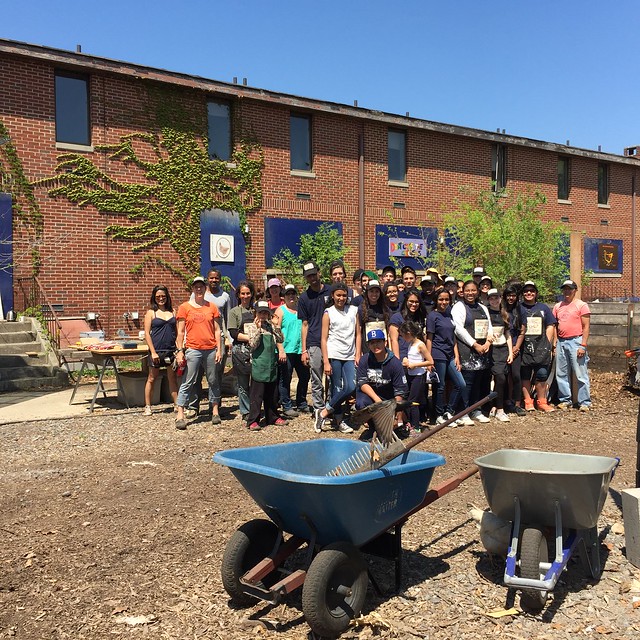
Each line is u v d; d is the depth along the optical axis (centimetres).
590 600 417
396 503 409
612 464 436
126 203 1623
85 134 1596
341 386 880
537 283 1873
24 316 1484
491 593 428
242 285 962
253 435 880
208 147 1769
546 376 1056
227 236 1781
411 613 403
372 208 2058
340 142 1995
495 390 1027
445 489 466
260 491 403
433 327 922
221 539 523
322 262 1848
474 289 951
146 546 512
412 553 494
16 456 791
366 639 375
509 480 415
